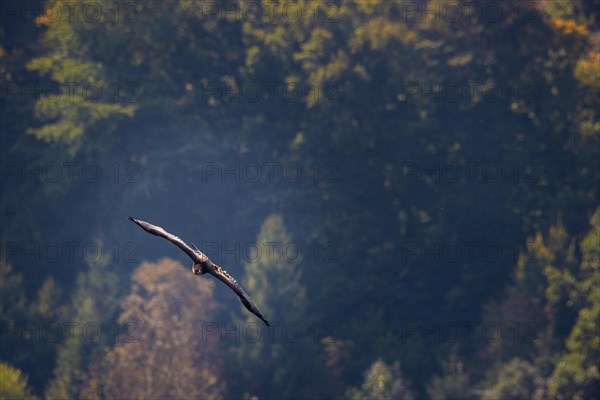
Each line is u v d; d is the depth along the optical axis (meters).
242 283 67.25
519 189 68.75
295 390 59.69
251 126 69.19
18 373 52.91
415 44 69.25
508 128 69.81
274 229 63.00
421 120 69.19
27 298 67.25
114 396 51.97
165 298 56.75
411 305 67.38
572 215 68.06
